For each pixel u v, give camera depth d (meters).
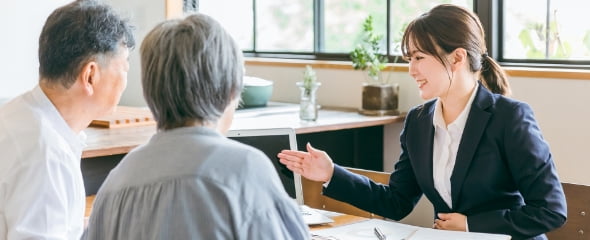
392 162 4.11
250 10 4.96
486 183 2.19
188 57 1.27
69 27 1.74
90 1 1.78
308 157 2.32
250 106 4.20
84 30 1.74
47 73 1.76
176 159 1.26
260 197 1.23
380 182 2.62
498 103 2.21
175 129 1.31
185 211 1.22
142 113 3.48
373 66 4.02
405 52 2.24
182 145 1.28
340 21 4.77
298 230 1.25
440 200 2.29
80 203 1.82
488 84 2.33
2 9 3.85
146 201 1.25
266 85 4.21
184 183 1.23
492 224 2.12
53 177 1.71
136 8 4.14
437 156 2.28
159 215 1.23
